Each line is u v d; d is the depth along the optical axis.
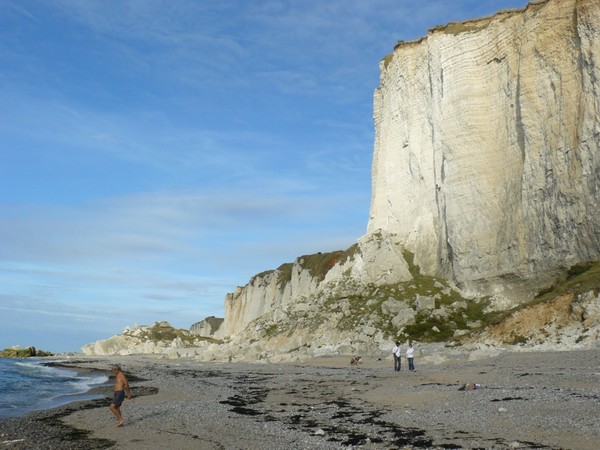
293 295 102.00
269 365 45.59
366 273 63.19
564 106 46.50
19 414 23.20
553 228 46.00
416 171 66.50
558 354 30.17
